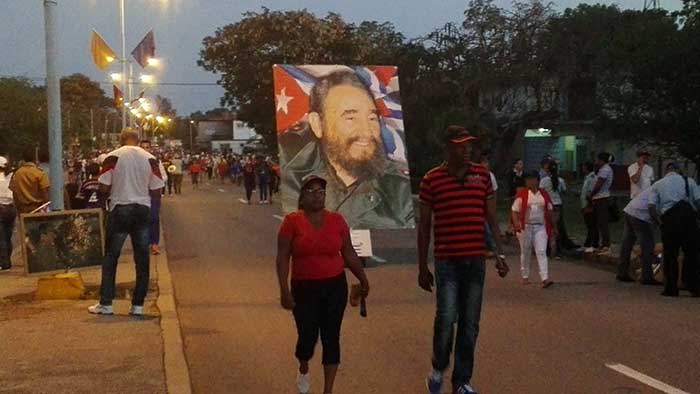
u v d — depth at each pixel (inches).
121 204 416.5
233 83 1820.9
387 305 481.4
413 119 1416.1
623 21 1299.2
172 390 293.4
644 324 427.2
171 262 680.4
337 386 318.0
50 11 531.5
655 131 1032.2
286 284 280.1
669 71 975.6
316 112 634.8
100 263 485.1
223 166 2539.4
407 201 644.7
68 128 2273.6
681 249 525.0
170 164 1764.3
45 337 372.8
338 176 631.8
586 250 696.4
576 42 1310.3
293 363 354.0
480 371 336.8
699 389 310.2
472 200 286.7
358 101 644.1
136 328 392.2
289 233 281.0
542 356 360.8
